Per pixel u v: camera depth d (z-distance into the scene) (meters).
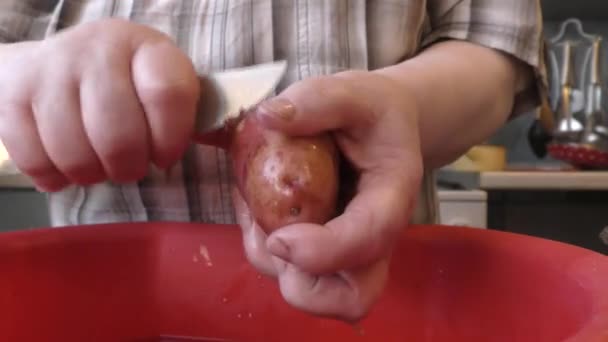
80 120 0.36
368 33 0.65
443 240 0.55
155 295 0.60
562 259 0.47
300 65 0.64
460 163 1.79
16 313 0.56
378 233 0.30
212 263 0.60
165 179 0.66
